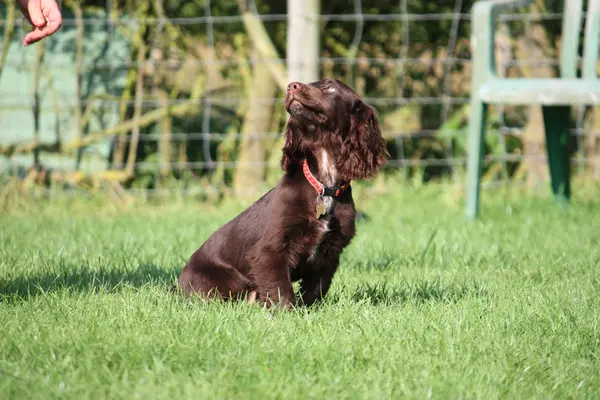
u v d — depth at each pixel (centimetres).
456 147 1575
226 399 457
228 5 1544
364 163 709
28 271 782
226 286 710
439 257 898
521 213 1218
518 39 1518
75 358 511
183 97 1562
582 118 1527
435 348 550
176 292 704
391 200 1367
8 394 456
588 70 1213
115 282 751
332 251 695
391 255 913
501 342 569
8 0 1416
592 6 1205
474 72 1154
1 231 1053
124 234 1034
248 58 1554
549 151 1275
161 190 1455
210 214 1267
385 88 1617
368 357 527
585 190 1391
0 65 1423
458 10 1495
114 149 1514
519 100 1109
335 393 468
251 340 552
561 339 578
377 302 704
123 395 455
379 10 1597
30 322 589
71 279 750
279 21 1570
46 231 1069
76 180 1447
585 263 848
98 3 1504
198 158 1587
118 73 1523
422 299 703
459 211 1259
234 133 1535
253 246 690
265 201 706
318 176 688
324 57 1595
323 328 591
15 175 1416
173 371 501
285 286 672
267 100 1430
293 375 493
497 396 469
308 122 690
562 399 478
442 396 466
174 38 1528
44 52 1480
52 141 1514
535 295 698
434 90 1620
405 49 1491
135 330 568
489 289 741
